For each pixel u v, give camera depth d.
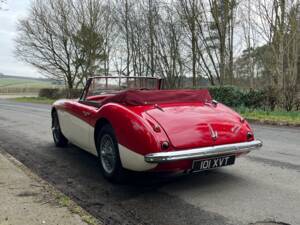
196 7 19.33
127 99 4.30
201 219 3.41
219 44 19.52
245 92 15.11
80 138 5.48
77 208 3.47
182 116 4.12
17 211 3.37
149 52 23.53
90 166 5.53
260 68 22.50
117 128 4.18
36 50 32.56
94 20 29.92
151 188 4.38
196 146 3.90
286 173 5.05
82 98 5.85
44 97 38.09
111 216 3.49
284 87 14.19
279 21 16.02
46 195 3.85
